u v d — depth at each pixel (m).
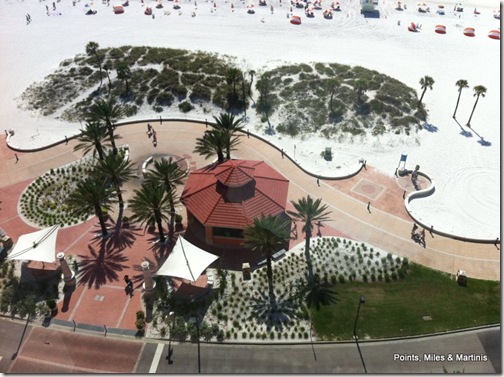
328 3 135.75
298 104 82.38
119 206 62.22
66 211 61.22
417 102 84.75
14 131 78.94
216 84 87.38
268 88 86.50
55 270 52.50
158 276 51.00
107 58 96.94
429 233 57.97
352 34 115.69
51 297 49.22
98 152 67.00
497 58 105.69
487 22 125.06
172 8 131.88
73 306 48.25
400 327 45.94
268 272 49.75
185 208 62.53
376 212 61.25
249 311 47.50
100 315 47.28
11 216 60.50
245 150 73.56
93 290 49.97
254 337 45.06
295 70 91.44
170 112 82.75
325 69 92.75
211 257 49.50
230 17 125.00
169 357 43.41
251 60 99.56
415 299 49.06
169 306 47.91
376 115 79.75
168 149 73.56
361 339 44.81
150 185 55.06
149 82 87.88
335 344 44.50
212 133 64.94
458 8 132.12
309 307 47.91
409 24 122.56
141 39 111.88
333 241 56.00
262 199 55.72
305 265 52.75
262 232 46.81
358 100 82.31
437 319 46.84
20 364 42.94
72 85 88.94
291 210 61.03
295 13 128.00
